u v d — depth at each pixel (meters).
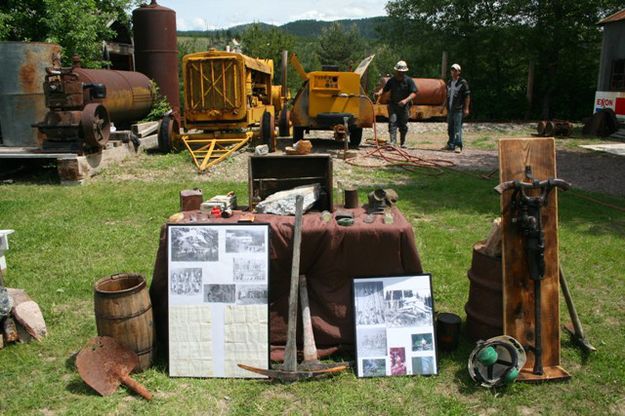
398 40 26.02
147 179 9.23
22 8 12.52
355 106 12.28
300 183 4.31
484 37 23.05
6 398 3.30
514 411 3.20
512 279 3.60
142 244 5.91
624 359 3.74
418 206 7.47
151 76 14.49
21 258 5.49
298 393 3.34
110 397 3.30
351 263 3.73
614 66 16.94
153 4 14.51
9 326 3.89
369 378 3.50
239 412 3.17
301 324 3.77
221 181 9.03
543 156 3.63
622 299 4.65
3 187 8.68
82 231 6.32
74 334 4.04
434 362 3.55
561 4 21.84
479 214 7.10
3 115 9.92
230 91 11.43
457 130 12.68
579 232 6.30
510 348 3.42
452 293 4.72
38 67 9.84
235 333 3.53
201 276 3.58
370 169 10.16
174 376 3.50
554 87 23.00
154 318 3.76
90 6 13.42
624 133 15.63
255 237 3.63
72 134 9.23
